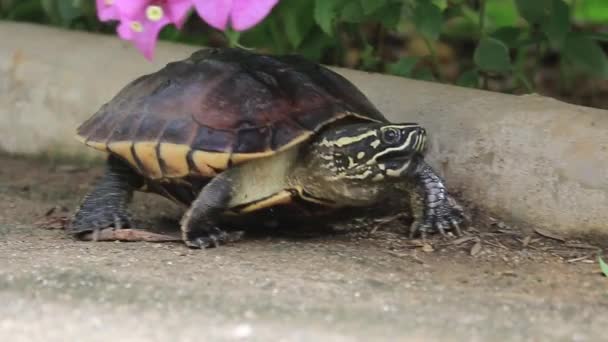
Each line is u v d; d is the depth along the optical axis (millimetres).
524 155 5906
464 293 4570
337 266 5062
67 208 6648
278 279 4711
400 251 5469
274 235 5953
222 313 4082
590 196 5660
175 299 4281
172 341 3709
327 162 5484
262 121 5453
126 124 5742
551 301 4457
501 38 7363
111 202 5969
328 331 3859
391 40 10570
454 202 5859
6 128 8070
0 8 9227
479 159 6082
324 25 6750
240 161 5402
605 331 3977
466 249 5535
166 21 3574
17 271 4758
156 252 5363
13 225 6109
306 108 5543
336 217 6059
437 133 6277
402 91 6629
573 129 5824
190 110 5547
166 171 5660
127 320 3959
